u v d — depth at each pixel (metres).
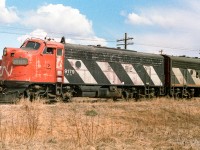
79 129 11.38
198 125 14.23
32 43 18.64
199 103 22.73
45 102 18.22
